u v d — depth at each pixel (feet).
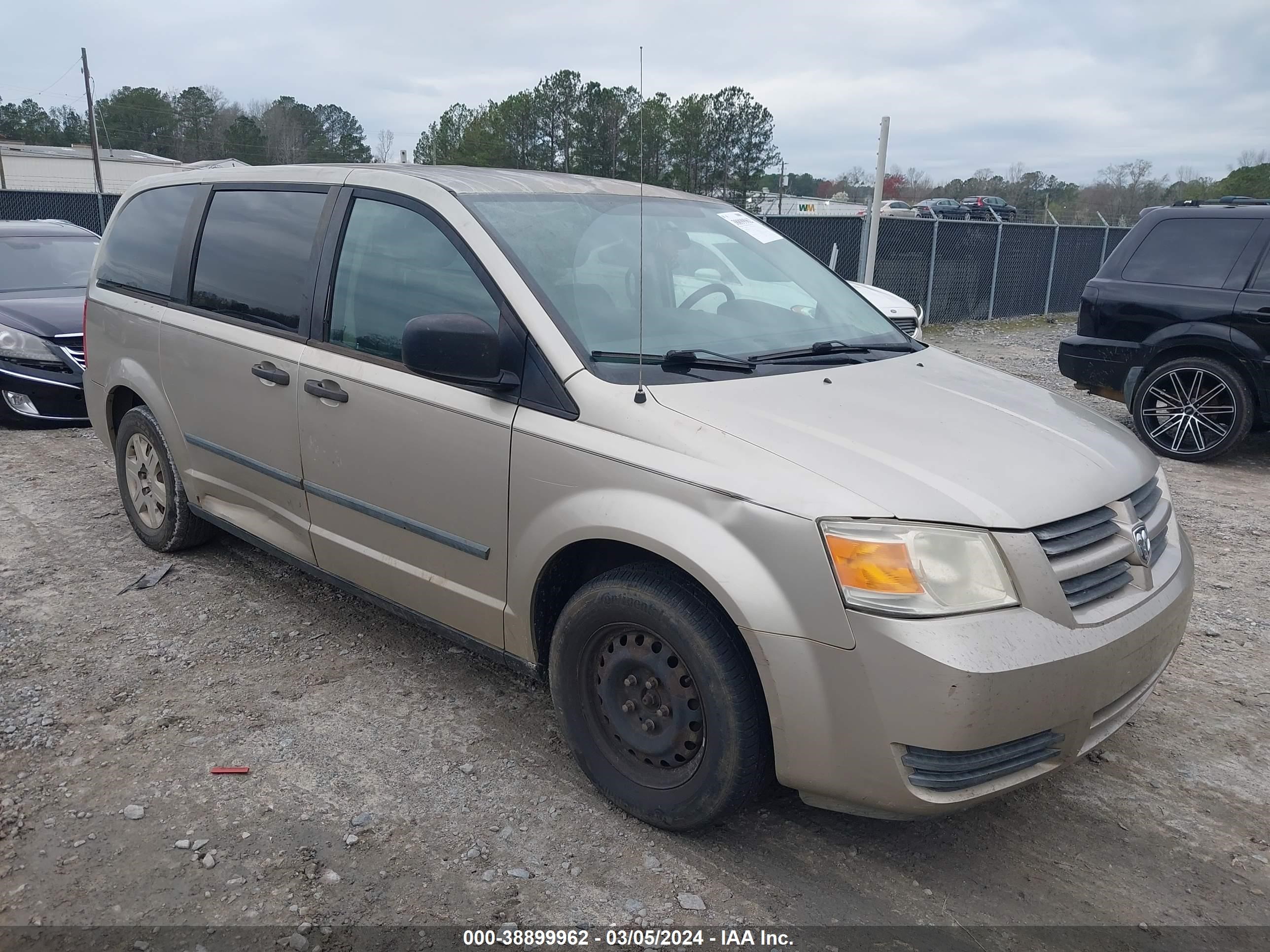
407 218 11.16
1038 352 45.21
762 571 8.00
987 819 9.76
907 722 7.59
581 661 9.55
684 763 9.03
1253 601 15.46
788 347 11.00
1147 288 24.99
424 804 9.66
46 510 18.24
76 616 13.74
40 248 29.35
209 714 11.23
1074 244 64.34
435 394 10.34
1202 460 24.62
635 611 8.84
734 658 8.35
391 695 11.78
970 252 57.21
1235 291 23.53
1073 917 8.39
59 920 8.00
